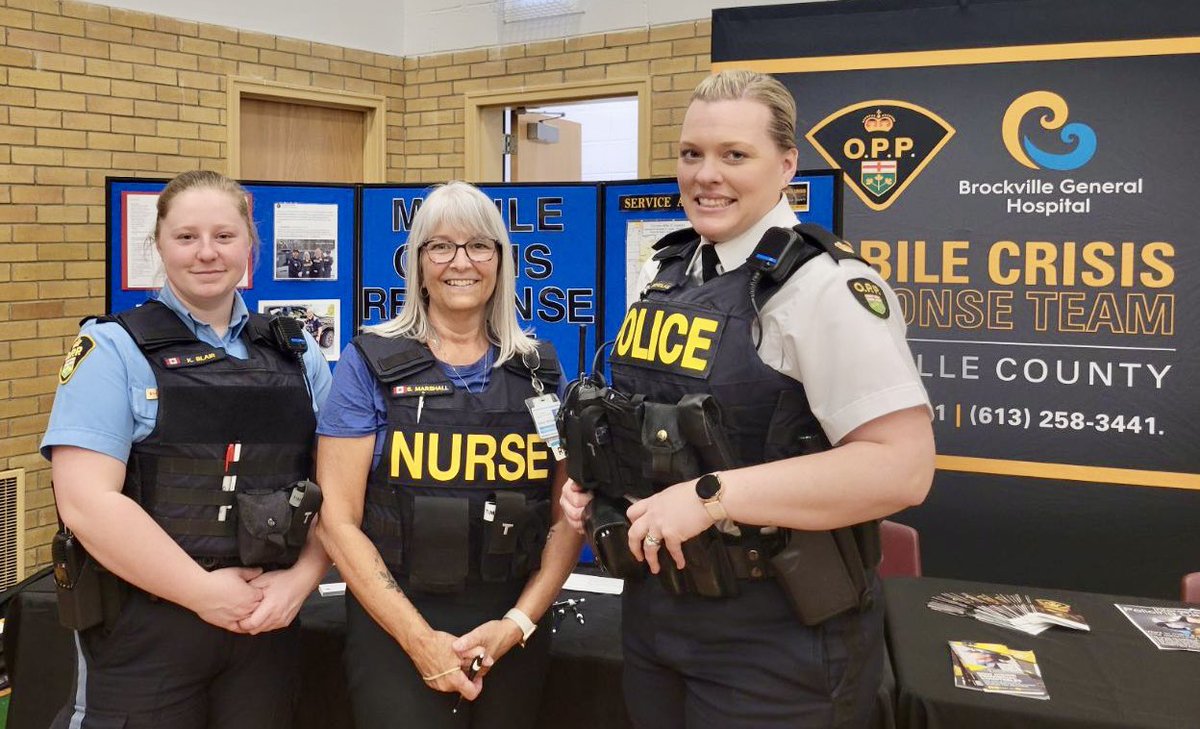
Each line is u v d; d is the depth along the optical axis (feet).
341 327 10.51
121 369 5.15
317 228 10.31
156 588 5.01
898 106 11.41
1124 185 10.67
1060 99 10.82
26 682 6.95
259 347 5.67
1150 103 10.50
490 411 5.44
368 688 5.32
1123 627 6.25
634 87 15.44
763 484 3.78
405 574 5.37
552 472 5.59
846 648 4.10
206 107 14.75
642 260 9.37
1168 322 10.61
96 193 13.52
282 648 5.65
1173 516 10.73
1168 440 10.69
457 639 5.21
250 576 5.43
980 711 5.15
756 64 11.99
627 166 20.54
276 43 15.60
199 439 5.25
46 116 12.92
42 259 12.96
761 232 4.27
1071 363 11.00
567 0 15.87
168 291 5.49
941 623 6.34
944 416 11.53
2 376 12.59
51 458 5.18
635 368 4.42
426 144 17.60
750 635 4.13
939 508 11.64
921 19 11.25
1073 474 11.06
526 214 9.74
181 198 5.29
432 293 5.57
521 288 9.83
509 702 5.45
